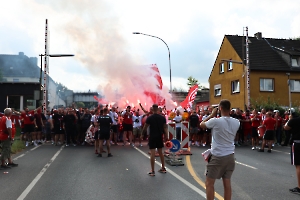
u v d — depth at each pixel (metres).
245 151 13.90
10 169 8.95
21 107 28.25
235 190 6.64
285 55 32.06
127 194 6.22
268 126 13.50
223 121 4.97
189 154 12.30
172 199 5.87
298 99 31.42
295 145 6.57
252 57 32.00
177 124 14.70
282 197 6.10
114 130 16.03
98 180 7.50
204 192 6.37
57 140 15.80
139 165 9.71
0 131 9.12
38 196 6.07
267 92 30.70
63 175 8.09
